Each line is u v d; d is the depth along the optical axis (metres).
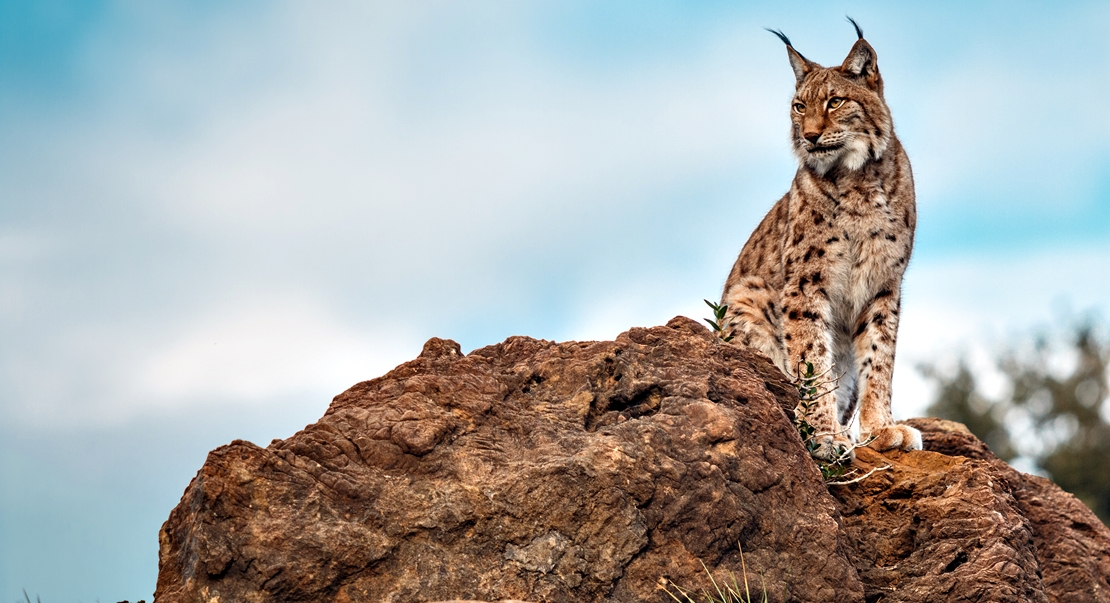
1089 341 100.94
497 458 19.83
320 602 18.17
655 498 19.89
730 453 20.86
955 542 23.02
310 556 18.19
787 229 33.78
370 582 18.47
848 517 24.47
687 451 20.61
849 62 33.44
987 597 21.48
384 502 19.02
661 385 22.05
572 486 19.39
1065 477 94.81
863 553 23.72
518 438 20.50
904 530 23.83
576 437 20.33
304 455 19.38
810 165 33.47
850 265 32.88
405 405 20.34
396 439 19.69
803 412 29.33
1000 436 99.12
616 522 19.41
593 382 21.92
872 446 29.53
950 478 24.72
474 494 19.25
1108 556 28.17
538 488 19.31
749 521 20.42
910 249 33.50
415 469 19.55
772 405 22.50
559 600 18.73
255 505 18.48
